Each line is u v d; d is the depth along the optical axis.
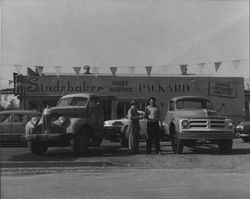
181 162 11.52
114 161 11.61
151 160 11.87
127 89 25.95
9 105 25.30
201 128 13.16
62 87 25.48
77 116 13.48
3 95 25.14
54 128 12.99
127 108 25.89
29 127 13.16
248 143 18.45
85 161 11.25
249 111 27.75
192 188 7.66
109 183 8.20
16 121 16.75
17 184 8.30
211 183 8.12
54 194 7.38
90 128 13.46
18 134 16.59
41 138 12.88
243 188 7.68
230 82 26.45
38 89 25.27
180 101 14.53
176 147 13.58
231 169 10.31
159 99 26.06
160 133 13.83
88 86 25.70
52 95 25.38
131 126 13.31
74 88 25.58
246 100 27.92
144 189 7.76
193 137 13.11
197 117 13.27
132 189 7.75
